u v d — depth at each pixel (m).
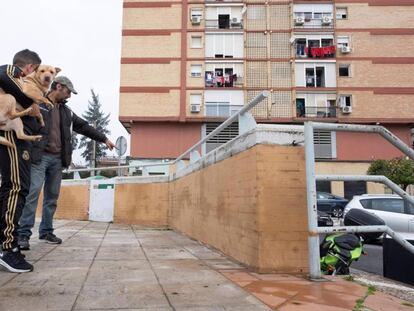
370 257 7.86
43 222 6.28
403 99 34.34
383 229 4.08
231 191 5.09
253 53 35.47
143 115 34.69
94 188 12.33
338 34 35.22
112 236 7.66
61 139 6.29
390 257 4.96
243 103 34.62
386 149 33.47
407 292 3.71
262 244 4.14
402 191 4.21
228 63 35.19
